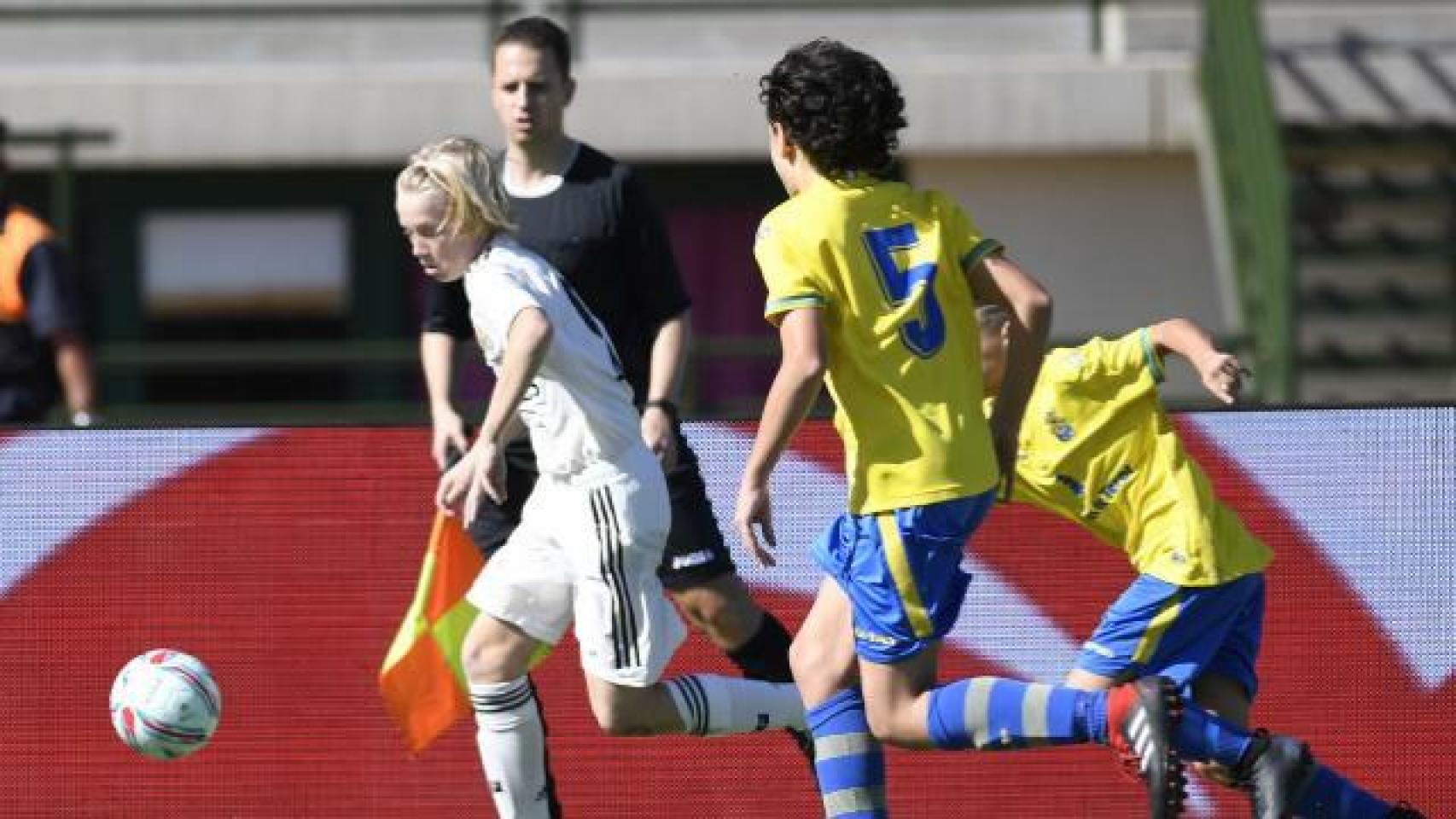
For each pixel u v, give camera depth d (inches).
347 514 962.7
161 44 2135.8
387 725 960.9
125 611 959.6
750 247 2113.7
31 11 2076.8
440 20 2148.1
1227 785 823.1
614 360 886.4
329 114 2057.1
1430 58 2055.9
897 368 815.1
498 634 893.8
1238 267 1951.3
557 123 960.3
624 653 880.3
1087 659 871.7
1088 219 2094.0
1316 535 951.6
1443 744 949.2
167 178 2119.8
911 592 812.6
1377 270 2016.5
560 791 956.0
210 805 959.0
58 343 1305.4
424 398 2153.1
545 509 892.0
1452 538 949.8
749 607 952.9
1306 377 1985.7
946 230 832.3
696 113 2044.8
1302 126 2020.2
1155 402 879.7
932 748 826.8
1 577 959.0
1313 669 951.0
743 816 955.3
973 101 2048.5
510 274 865.5
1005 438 847.1
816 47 834.8
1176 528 865.5
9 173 2092.8
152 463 961.5
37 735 957.2
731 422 960.3
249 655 960.9
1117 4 2107.5
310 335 2134.6
